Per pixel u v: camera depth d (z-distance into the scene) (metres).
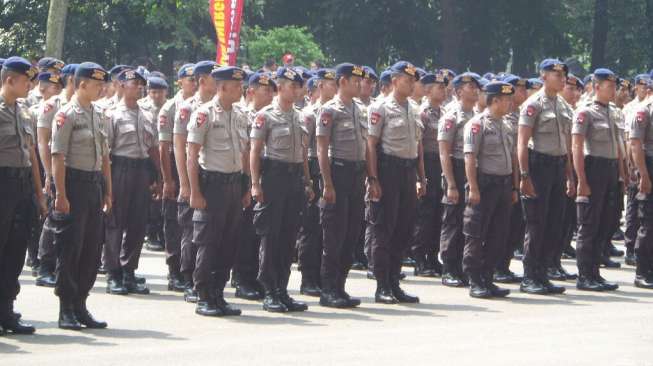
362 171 15.95
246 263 16.75
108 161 14.20
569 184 18.39
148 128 16.98
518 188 17.73
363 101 19.19
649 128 18.58
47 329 13.76
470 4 59.12
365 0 57.19
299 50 42.41
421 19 58.34
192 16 47.53
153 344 12.93
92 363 11.76
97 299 16.12
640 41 61.38
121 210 16.62
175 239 17.08
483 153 17.03
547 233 17.75
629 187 21.42
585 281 18.17
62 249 13.62
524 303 16.64
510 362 12.13
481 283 17.11
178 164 15.20
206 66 15.42
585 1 62.94
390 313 15.52
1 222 13.16
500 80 19.23
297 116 15.70
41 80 17.31
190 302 16.02
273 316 15.07
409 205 16.34
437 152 19.47
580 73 58.59
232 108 15.05
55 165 13.48
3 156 13.16
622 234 25.72
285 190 15.48
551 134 17.48
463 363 12.04
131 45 50.03
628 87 23.11
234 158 14.88
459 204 18.50
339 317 15.09
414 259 19.73
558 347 13.06
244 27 45.75
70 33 47.84
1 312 13.34
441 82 19.47
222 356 12.25
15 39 46.78
